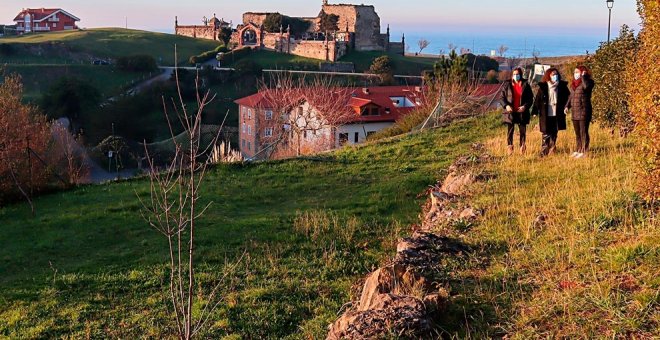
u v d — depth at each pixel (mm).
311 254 11648
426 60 111000
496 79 72375
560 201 9328
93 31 123688
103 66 90188
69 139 31375
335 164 20500
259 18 116062
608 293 5781
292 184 18422
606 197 8586
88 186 20469
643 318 5289
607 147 13344
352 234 12570
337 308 8789
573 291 6074
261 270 10797
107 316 9391
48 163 22234
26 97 72938
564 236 7781
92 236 14070
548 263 7059
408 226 12898
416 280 6934
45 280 11203
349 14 112625
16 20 136750
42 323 9242
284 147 38844
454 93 31078
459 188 12484
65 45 103375
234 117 68688
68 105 62625
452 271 7395
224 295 9289
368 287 7152
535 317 5809
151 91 70000
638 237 6973
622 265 6332
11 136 20328
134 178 21094
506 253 7797
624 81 13641
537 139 16328
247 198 17078
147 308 9578
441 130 24078
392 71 92625
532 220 8672
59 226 15133
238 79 85938
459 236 8930
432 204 12398
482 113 28531
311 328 8055
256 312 8883
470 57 89250
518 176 11961
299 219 14219
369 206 15188
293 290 9727
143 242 13234
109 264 11969
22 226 15391
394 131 32781
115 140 48469
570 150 13867
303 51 106312
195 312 9055
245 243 12570
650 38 8555
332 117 39969
